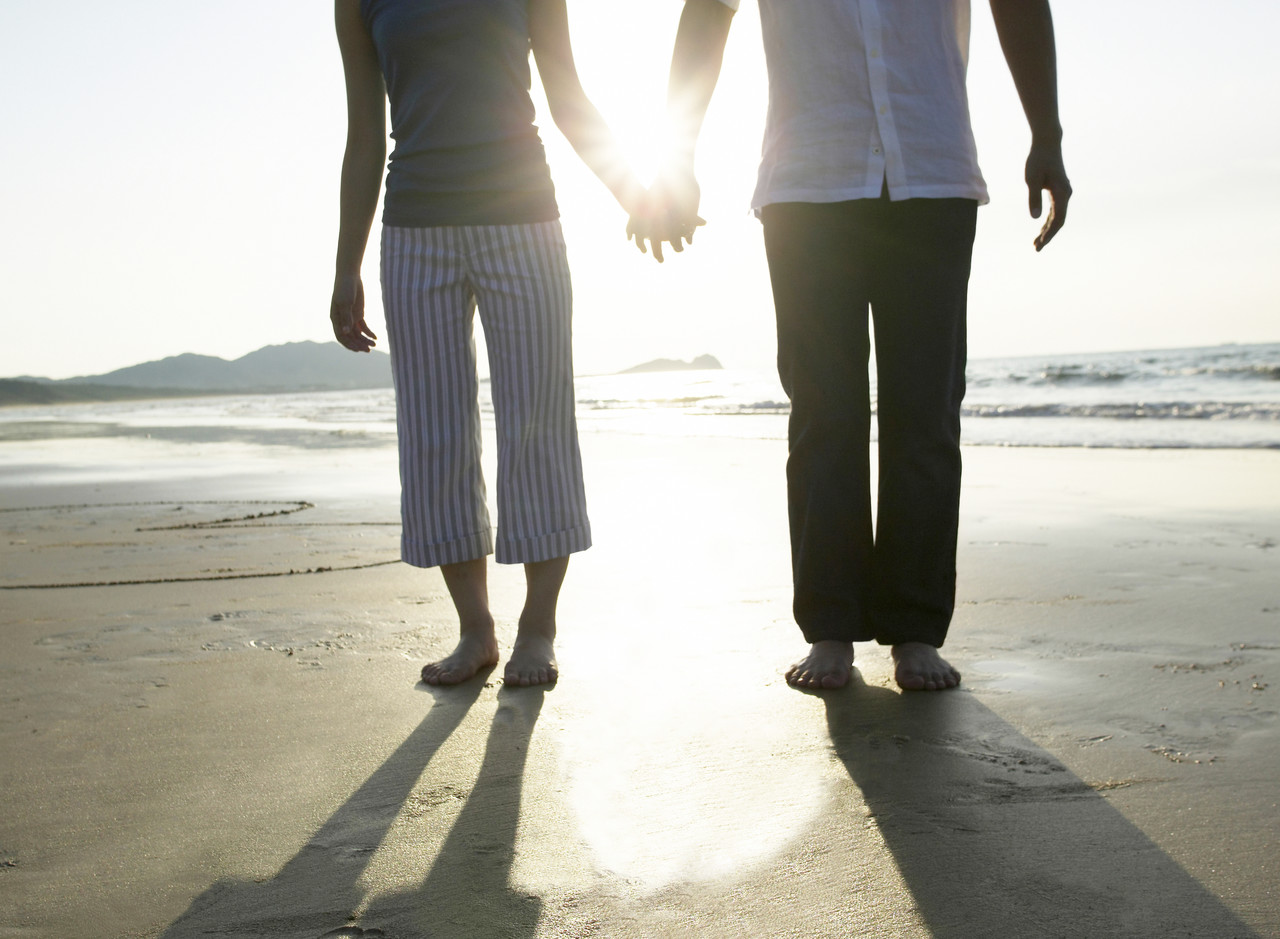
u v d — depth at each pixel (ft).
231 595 9.27
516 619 8.08
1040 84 6.31
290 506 16.90
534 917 3.57
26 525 15.20
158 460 30.99
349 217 6.97
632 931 3.46
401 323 6.77
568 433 6.96
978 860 3.90
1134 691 5.93
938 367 6.40
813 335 6.49
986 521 12.94
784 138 6.53
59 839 4.26
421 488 6.81
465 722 5.69
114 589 9.66
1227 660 6.51
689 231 6.73
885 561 6.48
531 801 4.59
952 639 7.26
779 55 6.58
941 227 6.36
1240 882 3.67
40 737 5.52
